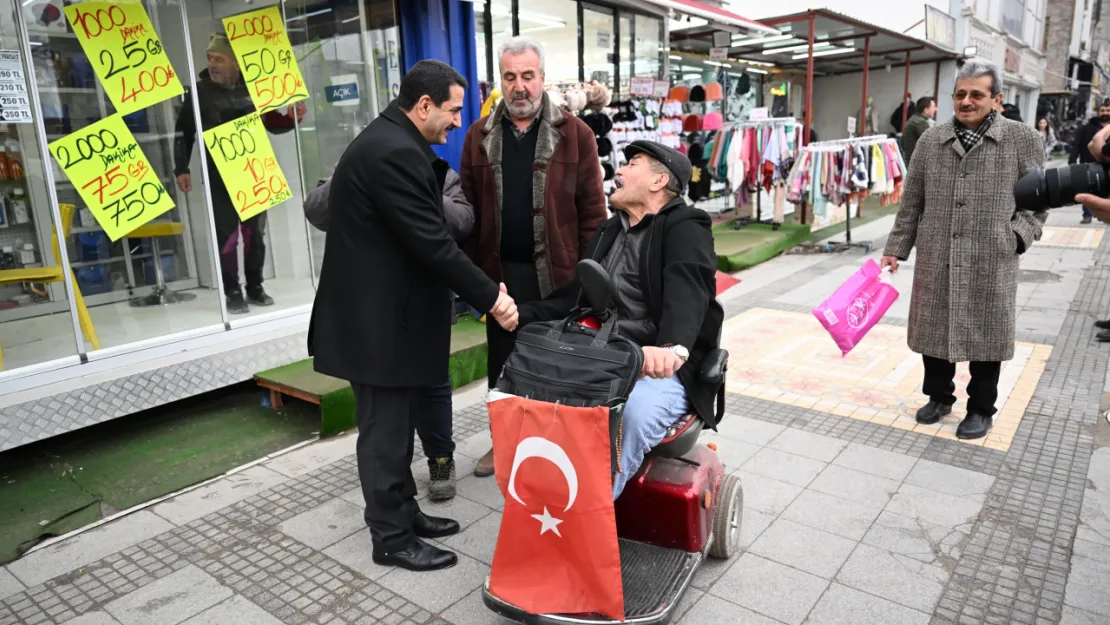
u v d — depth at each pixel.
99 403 3.48
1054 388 4.27
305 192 4.89
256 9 4.41
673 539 2.38
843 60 14.66
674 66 11.69
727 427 3.83
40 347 3.79
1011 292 3.43
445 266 2.37
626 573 2.28
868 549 2.69
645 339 2.47
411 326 2.48
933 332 3.61
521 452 2.01
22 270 3.81
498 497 3.19
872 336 5.38
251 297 4.61
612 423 1.98
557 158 3.12
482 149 3.20
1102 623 2.24
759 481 3.24
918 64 16.50
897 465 3.37
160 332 4.14
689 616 2.33
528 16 6.19
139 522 3.03
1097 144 1.69
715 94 9.80
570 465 1.95
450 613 2.39
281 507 3.12
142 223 4.04
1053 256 8.20
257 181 4.50
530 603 2.07
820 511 2.97
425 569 2.61
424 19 4.89
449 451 3.13
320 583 2.57
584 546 1.98
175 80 4.10
